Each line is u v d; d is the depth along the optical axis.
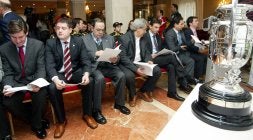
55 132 2.33
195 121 0.88
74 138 2.27
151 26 3.49
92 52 2.83
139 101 3.18
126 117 2.70
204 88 0.94
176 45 3.68
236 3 0.86
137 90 3.36
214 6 8.27
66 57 2.52
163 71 3.28
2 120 2.14
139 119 2.64
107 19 4.99
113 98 3.30
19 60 2.29
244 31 0.84
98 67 2.96
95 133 2.36
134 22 3.11
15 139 2.28
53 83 2.33
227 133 0.80
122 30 4.93
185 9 9.41
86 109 2.54
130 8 4.94
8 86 2.15
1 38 2.66
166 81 4.10
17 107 2.20
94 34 2.87
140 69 2.97
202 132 0.81
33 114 2.27
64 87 2.35
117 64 3.08
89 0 13.59
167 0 10.51
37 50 2.36
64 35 2.42
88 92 2.48
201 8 8.75
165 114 2.76
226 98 0.84
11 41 2.33
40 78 2.25
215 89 0.90
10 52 2.27
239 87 0.93
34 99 2.20
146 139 2.22
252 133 0.80
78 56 2.62
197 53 3.98
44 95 2.24
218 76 0.98
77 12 11.03
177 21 3.65
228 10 0.88
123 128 2.44
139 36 3.16
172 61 3.21
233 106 0.83
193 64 3.70
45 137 2.29
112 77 2.85
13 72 2.31
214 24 0.93
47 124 2.52
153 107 2.97
